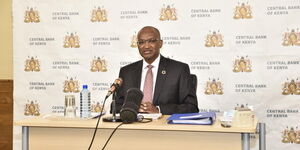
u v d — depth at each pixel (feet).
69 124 7.68
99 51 12.81
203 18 12.21
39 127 7.98
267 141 11.93
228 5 12.04
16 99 13.25
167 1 12.40
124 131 7.60
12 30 13.33
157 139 7.47
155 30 10.89
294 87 11.71
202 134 7.28
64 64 12.98
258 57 11.90
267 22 11.82
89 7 12.83
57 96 13.05
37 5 13.07
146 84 10.67
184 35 12.33
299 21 11.63
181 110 9.53
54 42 13.02
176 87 10.43
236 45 12.03
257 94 11.94
